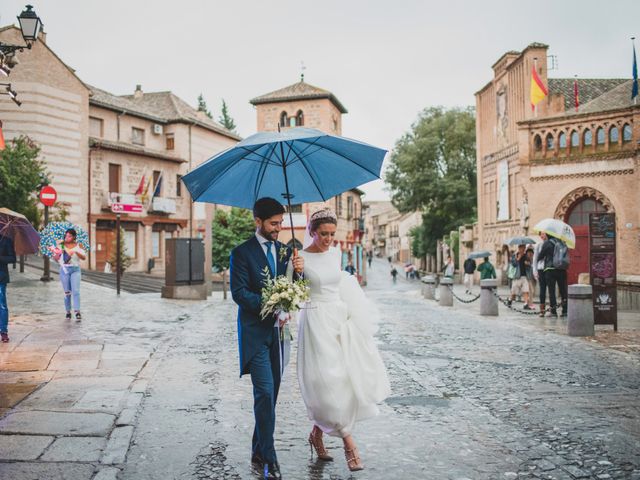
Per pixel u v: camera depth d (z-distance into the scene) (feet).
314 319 14.01
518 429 16.99
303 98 164.14
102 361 25.84
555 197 85.56
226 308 53.01
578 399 20.45
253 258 13.82
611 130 80.74
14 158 79.61
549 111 96.17
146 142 139.13
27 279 70.85
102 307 48.62
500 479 13.24
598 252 38.40
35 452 14.34
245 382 22.74
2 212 29.71
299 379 14.17
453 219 177.88
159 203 135.03
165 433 16.38
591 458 14.52
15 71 107.96
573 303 36.45
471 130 173.99
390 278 209.46
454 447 15.46
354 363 13.84
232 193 15.38
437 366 26.48
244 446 15.40
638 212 78.07
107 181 123.75
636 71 79.10
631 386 22.44
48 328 35.32
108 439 15.51
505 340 34.60
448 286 62.39
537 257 48.73
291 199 15.84
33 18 40.78
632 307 57.16
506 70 107.76
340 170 15.38
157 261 138.41
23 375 22.90
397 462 14.37
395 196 179.93
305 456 14.82
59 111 112.88
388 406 19.69
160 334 34.35
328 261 14.32
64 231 40.24
